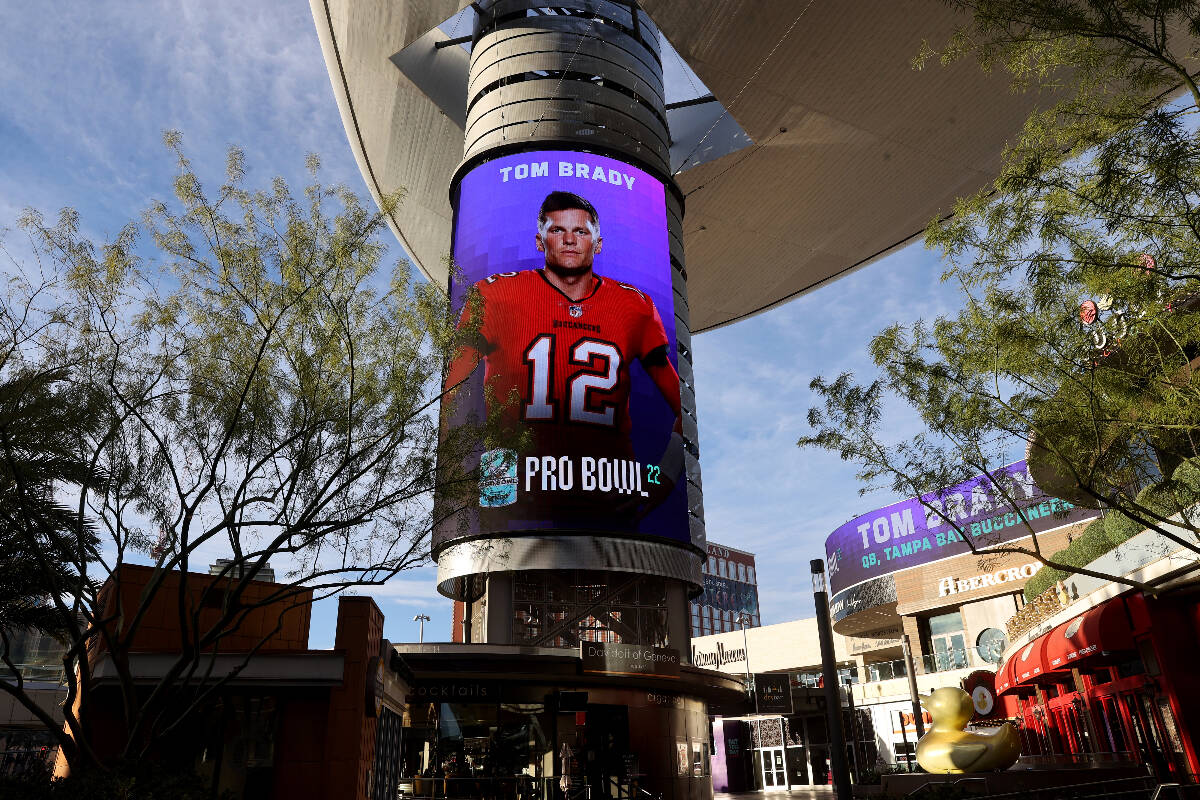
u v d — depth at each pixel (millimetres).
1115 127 10617
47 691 35969
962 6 12367
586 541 31922
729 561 140375
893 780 19172
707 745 33438
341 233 16688
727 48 45500
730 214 59781
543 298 35625
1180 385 12086
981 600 50219
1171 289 11656
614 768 28031
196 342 15844
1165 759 16703
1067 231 11484
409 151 57844
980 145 50719
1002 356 12891
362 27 48062
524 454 32500
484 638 35938
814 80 47062
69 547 16000
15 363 14484
